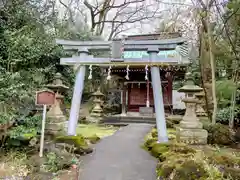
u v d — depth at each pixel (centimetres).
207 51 753
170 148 464
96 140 634
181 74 1180
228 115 768
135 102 1334
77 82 604
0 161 387
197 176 299
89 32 1230
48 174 354
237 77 706
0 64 692
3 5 731
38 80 750
